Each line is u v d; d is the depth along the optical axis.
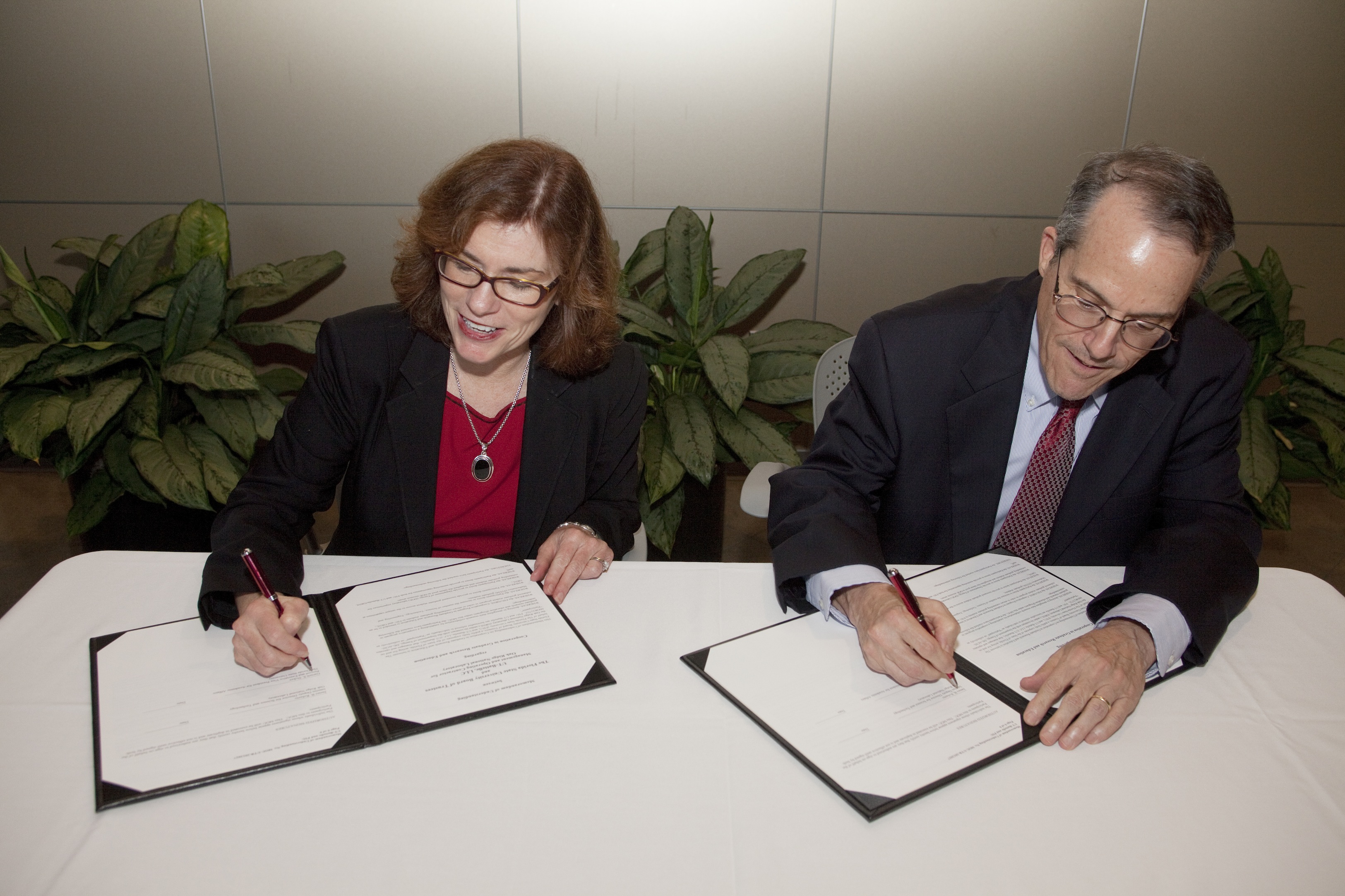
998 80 2.73
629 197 2.88
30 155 2.74
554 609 0.97
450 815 0.68
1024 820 0.70
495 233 1.02
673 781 0.73
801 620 0.96
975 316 1.22
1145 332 0.92
